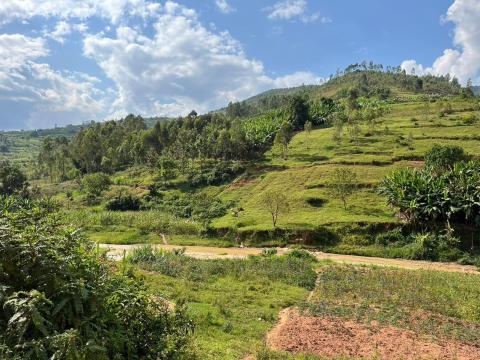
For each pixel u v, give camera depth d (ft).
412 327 58.23
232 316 61.67
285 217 153.79
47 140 356.59
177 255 111.24
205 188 217.56
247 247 138.10
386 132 256.11
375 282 83.87
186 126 331.77
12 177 224.94
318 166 209.56
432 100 368.27
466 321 62.95
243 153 246.88
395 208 145.28
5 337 20.08
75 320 22.94
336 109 348.79
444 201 125.18
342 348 50.31
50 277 22.97
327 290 78.59
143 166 288.92
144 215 175.42
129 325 27.58
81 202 225.15
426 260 120.47
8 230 23.65
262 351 45.78
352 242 132.57
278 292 77.10
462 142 215.92
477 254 118.62
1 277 22.15
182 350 29.40
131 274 38.78
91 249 29.17
